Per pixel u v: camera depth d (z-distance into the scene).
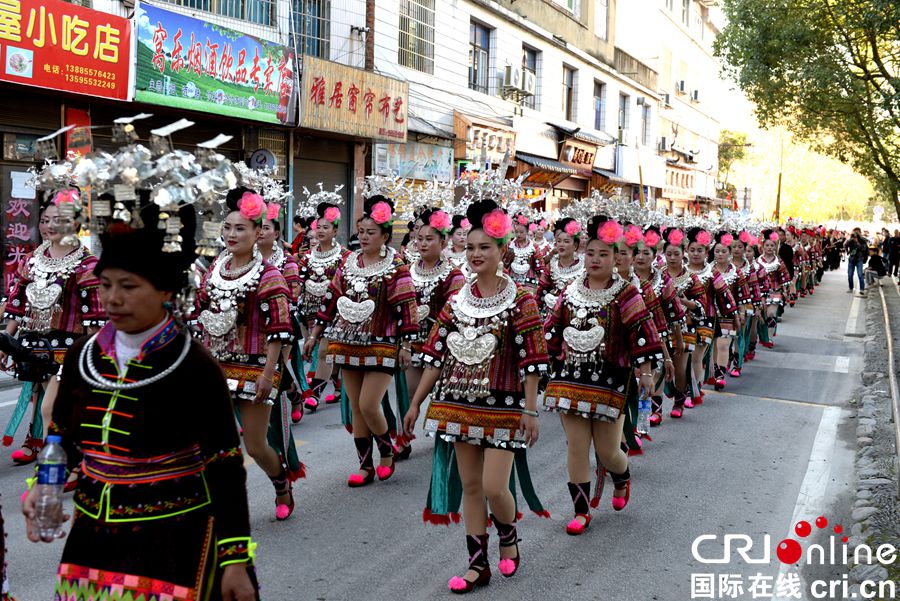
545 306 9.47
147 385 2.84
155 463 2.85
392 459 7.10
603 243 5.92
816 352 15.16
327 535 5.76
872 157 23.91
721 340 11.45
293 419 8.83
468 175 10.80
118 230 2.79
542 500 6.70
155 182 2.81
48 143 3.09
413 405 5.05
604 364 5.91
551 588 5.04
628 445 6.66
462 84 23.31
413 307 6.75
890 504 6.53
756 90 23.50
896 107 18.58
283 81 15.37
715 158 56.50
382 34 19.47
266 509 6.21
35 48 11.24
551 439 8.67
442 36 22.06
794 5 21.08
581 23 31.05
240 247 5.45
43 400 6.93
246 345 5.50
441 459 5.21
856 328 18.75
